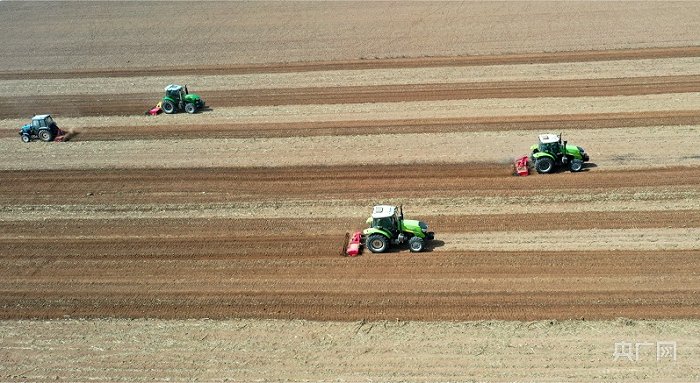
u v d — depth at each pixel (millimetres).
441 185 32750
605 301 23422
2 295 26438
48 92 50969
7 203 34031
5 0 78750
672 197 29984
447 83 46500
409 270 26016
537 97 42875
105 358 22484
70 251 29312
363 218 30406
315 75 50156
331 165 35719
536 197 30844
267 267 27047
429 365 21156
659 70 45875
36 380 21609
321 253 27750
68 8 73812
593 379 20156
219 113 44156
